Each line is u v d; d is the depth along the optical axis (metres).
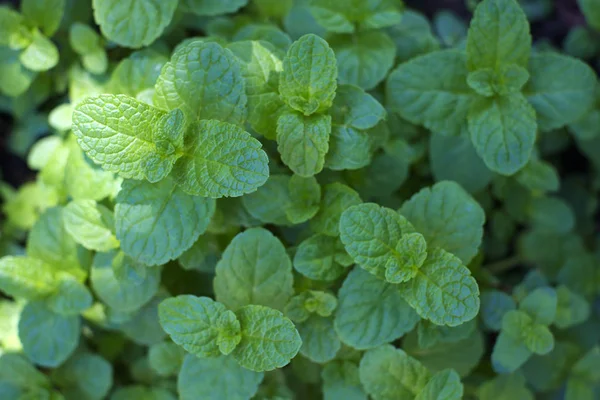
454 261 0.45
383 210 0.45
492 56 0.48
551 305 0.48
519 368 0.51
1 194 0.59
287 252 0.48
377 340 0.46
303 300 0.46
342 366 0.48
